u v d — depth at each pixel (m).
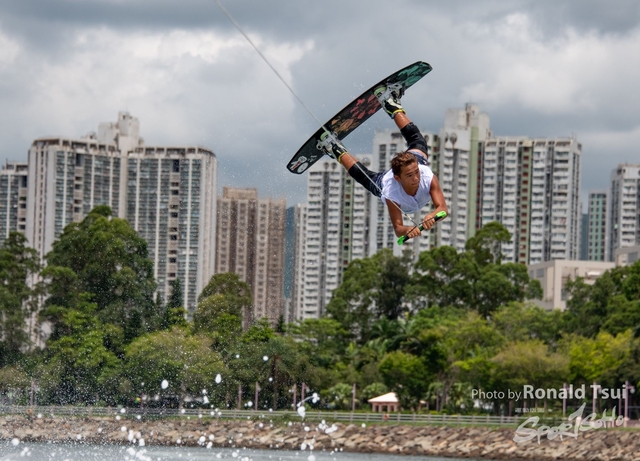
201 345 106.94
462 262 154.12
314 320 133.00
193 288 152.62
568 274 192.88
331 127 19.78
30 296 124.06
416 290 152.88
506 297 151.88
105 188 190.12
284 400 109.75
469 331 117.75
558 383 107.44
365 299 150.75
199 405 106.94
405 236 17.12
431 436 101.12
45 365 109.81
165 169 174.00
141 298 119.81
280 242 143.50
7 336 116.56
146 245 125.81
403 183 17.23
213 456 86.50
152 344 105.94
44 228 191.88
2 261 122.56
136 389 105.38
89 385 107.69
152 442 97.25
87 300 118.00
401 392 117.44
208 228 150.50
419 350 119.94
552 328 126.88
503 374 107.50
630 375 103.94
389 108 19.48
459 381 114.88
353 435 101.88
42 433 96.06
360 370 123.38
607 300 133.88
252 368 107.12
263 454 91.94
